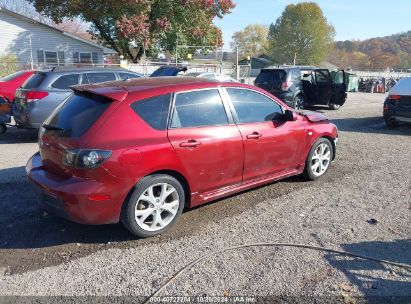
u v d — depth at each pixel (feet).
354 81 102.37
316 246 12.78
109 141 12.32
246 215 15.28
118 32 93.97
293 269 11.48
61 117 13.67
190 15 99.45
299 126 17.95
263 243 12.98
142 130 12.94
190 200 14.42
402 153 25.80
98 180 12.09
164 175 13.35
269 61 270.67
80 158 12.05
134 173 12.51
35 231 13.85
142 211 13.07
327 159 20.04
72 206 12.08
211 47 108.37
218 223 14.56
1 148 26.53
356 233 13.75
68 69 29.63
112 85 14.19
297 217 15.10
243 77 98.27
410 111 34.09
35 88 28.04
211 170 14.61
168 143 13.24
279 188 18.37
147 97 13.38
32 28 97.81
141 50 103.19
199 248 12.71
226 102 15.34
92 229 14.05
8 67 85.30
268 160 16.67
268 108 16.96
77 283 10.84
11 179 19.26
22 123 28.53
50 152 13.29
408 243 13.07
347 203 16.56
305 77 48.88
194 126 14.16
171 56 106.93
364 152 25.99
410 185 18.98
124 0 87.04
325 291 10.48
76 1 89.45
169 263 11.83
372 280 10.96
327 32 270.87
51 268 11.58
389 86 104.27
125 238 13.42
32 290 10.53
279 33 272.92
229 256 12.19
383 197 17.30
